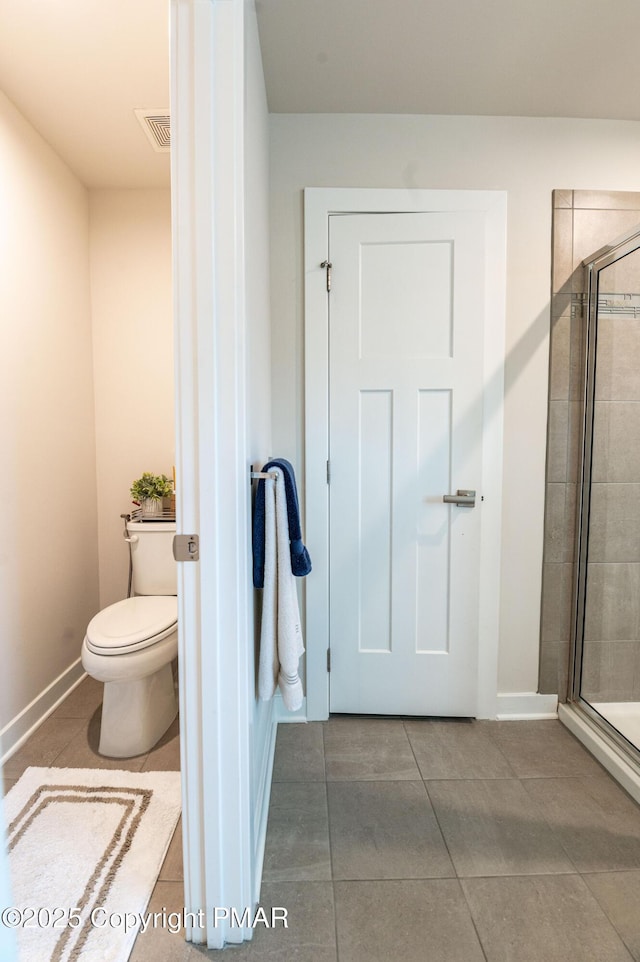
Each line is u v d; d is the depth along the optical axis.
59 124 1.87
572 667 1.94
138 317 2.37
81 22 1.42
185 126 0.97
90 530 2.34
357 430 1.86
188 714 1.06
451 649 1.91
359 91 1.69
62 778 1.58
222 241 0.99
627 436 1.83
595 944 1.08
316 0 1.32
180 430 1.02
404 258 1.82
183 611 1.04
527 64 1.57
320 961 1.04
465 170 1.83
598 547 1.88
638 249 1.69
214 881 1.07
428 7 1.35
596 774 1.62
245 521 1.06
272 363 1.85
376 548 1.89
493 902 1.17
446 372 1.83
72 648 2.17
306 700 1.92
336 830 1.38
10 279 1.75
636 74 1.62
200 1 0.95
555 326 1.87
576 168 1.85
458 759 1.69
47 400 1.98
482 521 1.88
